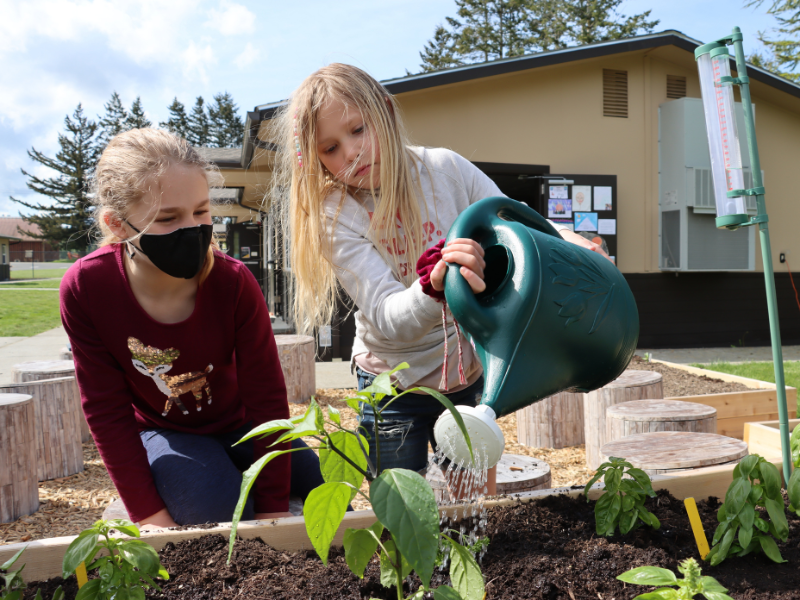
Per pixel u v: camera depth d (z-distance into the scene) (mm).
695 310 8609
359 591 1000
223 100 52031
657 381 3426
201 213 1400
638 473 1197
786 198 8914
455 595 716
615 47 7703
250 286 1548
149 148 1322
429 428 1771
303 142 1509
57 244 48625
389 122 1482
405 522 583
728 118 1366
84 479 3297
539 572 1043
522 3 25625
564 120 7992
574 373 1018
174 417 1681
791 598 972
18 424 2738
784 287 8977
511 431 4113
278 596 988
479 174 1791
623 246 8352
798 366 6480
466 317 993
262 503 1562
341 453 721
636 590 980
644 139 8328
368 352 1740
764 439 2166
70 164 46219
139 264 1433
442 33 30078
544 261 979
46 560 1081
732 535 1059
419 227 1570
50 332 12047
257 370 1592
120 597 882
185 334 1512
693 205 8031
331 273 1625
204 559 1102
